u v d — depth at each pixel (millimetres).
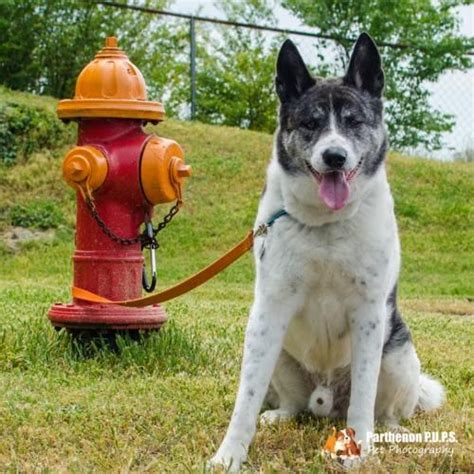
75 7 9867
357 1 9797
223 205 7309
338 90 1975
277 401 2287
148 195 2764
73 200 7227
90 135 2771
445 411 2309
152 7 11055
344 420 2186
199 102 11844
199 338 3033
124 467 1770
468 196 7840
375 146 1950
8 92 8461
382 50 9812
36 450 1907
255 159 8062
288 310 1910
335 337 1986
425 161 8500
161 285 5508
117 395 2324
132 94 2760
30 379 2467
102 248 2785
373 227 1877
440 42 9727
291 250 1872
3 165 7488
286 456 1877
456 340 3525
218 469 1740
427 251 6828
